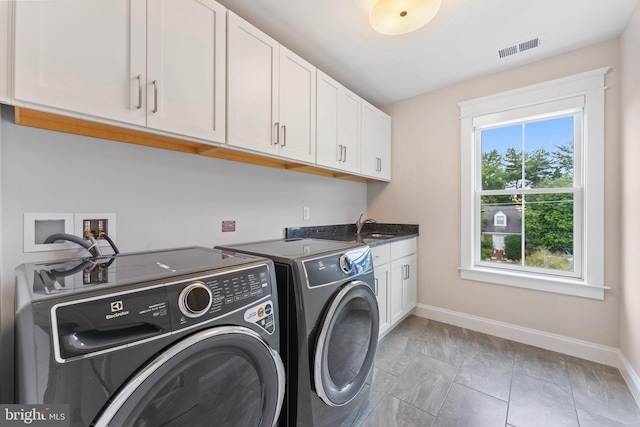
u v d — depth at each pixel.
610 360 1.89
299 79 1.80
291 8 1.57
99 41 0.98
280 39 1.86
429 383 1.71
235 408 0.86
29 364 0.54
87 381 0.58
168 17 1.16
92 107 0.96
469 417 1.43
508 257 2.40
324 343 1.14
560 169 2.17
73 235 1.12
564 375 1.78
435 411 1.47
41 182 1.09
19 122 1.01
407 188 2.90
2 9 0.81
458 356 2.03
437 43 1.92
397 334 2.39
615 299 1.89
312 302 1.13
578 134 2.08
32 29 0.85
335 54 2.05
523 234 2.34
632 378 1.63
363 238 2.46
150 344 0.66
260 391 0.94
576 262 2.09
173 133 1.18
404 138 2.92
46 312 0.56
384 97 2.86
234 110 1.41
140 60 1.08
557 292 2.11
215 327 0.79
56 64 0.89
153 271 0.83
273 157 1.68
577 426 1.36
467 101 2.48
